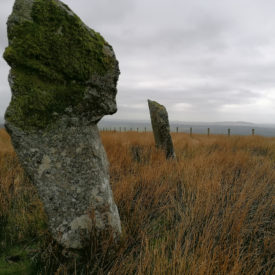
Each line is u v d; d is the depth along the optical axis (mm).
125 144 5832
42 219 2066
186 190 3160
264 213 2508
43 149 1512
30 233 1979
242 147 7906
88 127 1689
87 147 1657
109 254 1704
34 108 1464
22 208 2338
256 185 3260
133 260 1728
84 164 1640
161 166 3834
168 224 2314
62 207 1588
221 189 3045
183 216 2285
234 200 2793
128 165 4090
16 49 1414
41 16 1452
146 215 2365
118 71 1725
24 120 1454
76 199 1614
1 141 5312
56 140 1540
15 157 4012
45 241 1769
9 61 1431
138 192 3102
